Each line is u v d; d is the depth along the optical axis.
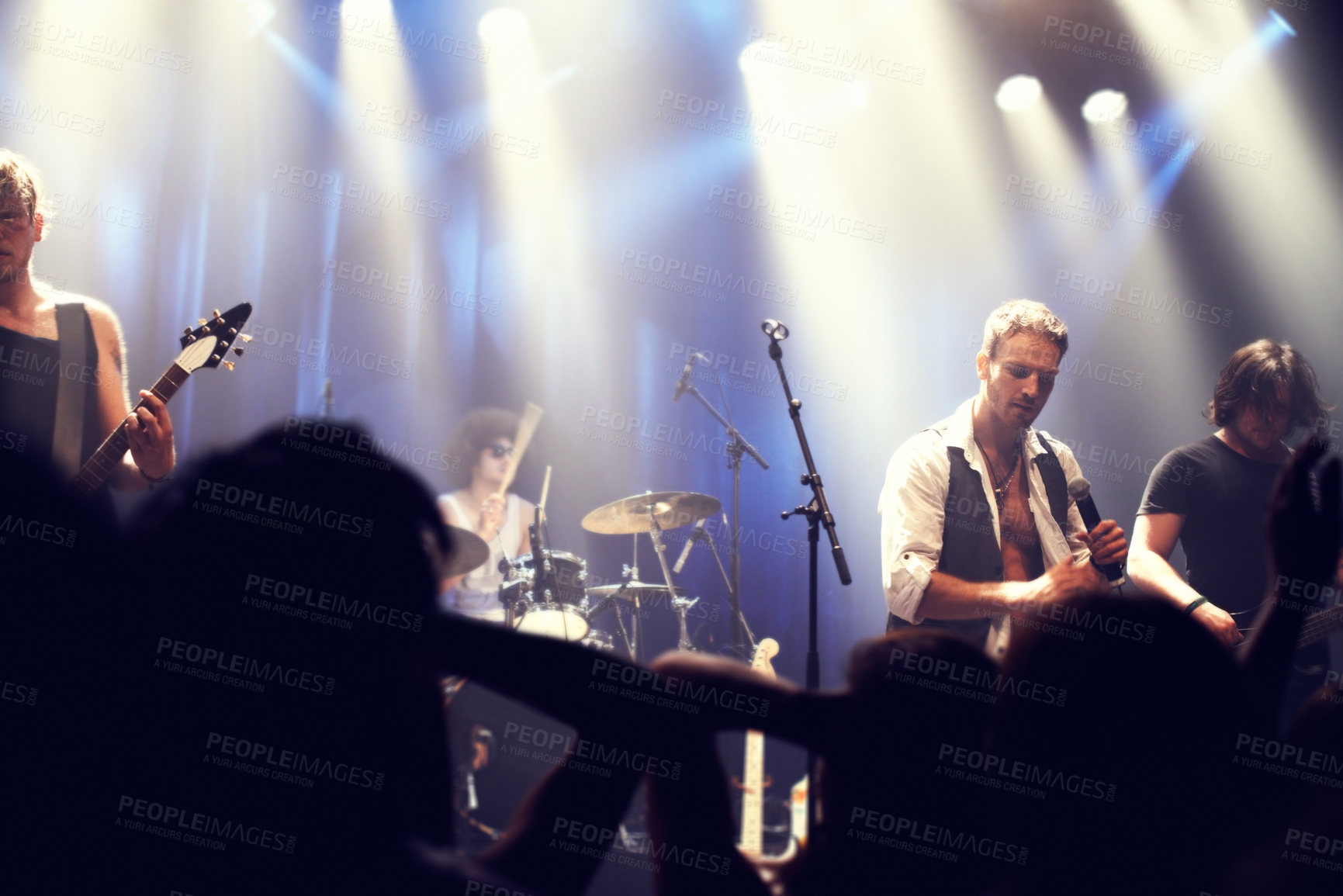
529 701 0.76
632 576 4.70
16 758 0.70
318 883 0.70
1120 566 2.85
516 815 0.80
